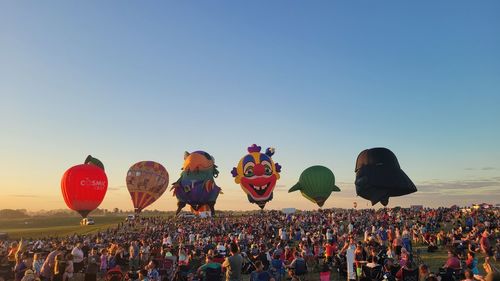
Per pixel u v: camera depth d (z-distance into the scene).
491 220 32.91
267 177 41.66
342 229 35.19
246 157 42.62
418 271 11.90
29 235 56.81
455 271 12.61
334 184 46.38
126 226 57.50
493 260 19.08
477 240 22.47
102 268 19.42
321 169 46.56
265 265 16.67
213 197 44.75
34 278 13.22
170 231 41.94
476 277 10.05
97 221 88.31
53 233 59.69
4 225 94.88
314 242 22.48
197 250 22.75
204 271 10.05
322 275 14.16
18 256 16.62
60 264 14.37
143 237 36.31
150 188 46.00
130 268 19.34
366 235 25.41
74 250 17.61
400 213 45.56
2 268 16.98
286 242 25.67
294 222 42.91
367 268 13.70
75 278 17.48
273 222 43.50
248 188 41.75
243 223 44.12
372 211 52.41
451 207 51.59
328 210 59.03
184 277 15.16
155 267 15.44
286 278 16.69
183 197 44.75
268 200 41.94
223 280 14.62
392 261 13.48
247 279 16.94
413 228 28.78
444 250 22.80
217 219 58.78
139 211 46.38
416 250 22.62
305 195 46.84
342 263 17.08
